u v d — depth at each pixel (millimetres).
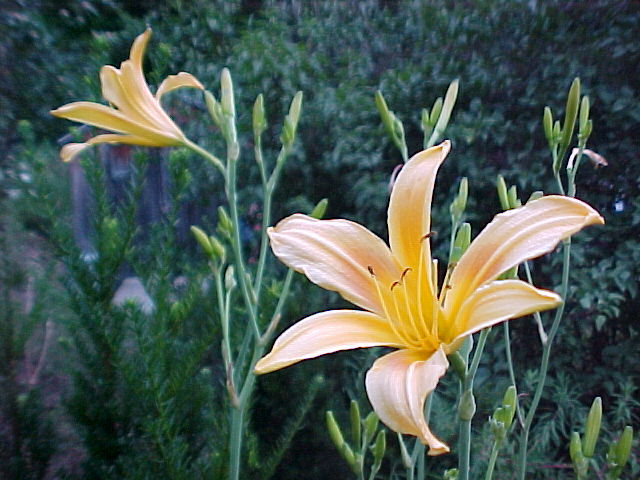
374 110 706
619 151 652
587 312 661
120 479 402
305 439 468
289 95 737
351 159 698
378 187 688
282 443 404
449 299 209
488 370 664
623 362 672
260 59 742
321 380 411
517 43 678
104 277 383
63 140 668
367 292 221
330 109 708
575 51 645
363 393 493
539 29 659
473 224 703
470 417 196
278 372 459
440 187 703
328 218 747
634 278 639
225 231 297
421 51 753
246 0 950
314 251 223
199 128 792
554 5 650
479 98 686
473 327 189
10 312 467
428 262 217
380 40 777
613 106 622
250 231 788
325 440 465
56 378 611
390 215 226
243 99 769
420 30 751
